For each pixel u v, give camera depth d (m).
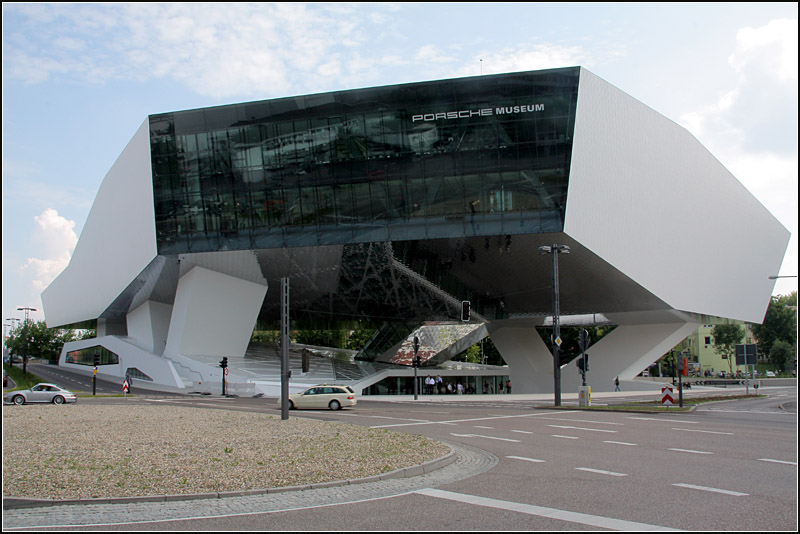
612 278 43.97
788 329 104.31
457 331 66.50
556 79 37.22
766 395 46.75
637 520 7.58
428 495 9.24
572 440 16.34
